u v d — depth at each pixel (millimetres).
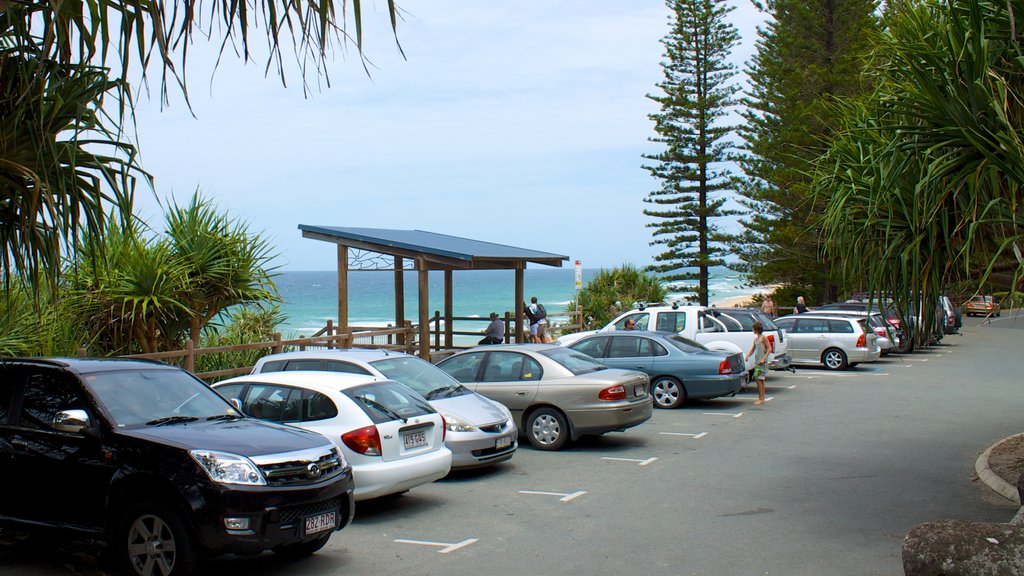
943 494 9359
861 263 7984
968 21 6949
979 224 7156
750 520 8320
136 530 6297
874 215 7586
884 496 9281
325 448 6840
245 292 15484
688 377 16641
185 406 7258
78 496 6520
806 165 35719
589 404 12156
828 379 22219
